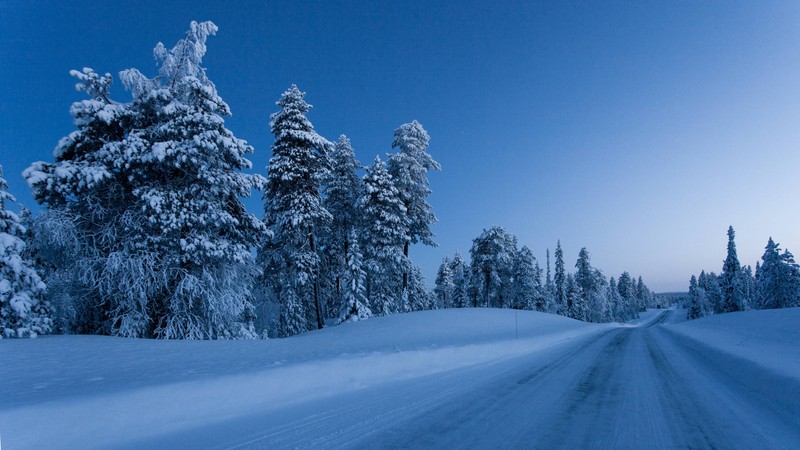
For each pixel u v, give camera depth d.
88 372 7.67
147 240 16.83
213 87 19.23
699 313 89.12
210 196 17.58
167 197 16.41
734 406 6.19
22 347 10.91
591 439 4.54
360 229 31.52
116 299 16.80
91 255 16.78
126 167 15.78
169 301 17.81
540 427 4.98
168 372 7.61
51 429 4.52
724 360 11.33
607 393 7.09
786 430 4.95
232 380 6.77
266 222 27.33
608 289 102.38
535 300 58.12
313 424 5.08
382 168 30.75
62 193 15.50
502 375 9.02
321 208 25.48
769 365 8.85
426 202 34.16
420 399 6.54
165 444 4.35
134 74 17.50
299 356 10.30
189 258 16.94
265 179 19.77
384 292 32.22
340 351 11.73
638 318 127.56
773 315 24.05
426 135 34.12
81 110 15.74
